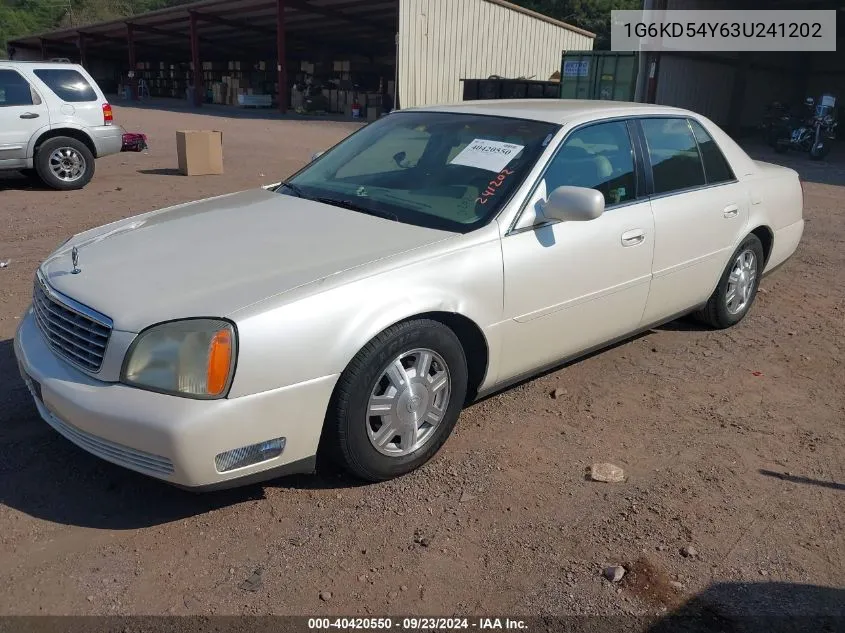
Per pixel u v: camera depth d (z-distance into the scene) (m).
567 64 21.06
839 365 4.87
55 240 7.44
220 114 28.98
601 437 3.80
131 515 3.03
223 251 3.25
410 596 2.63
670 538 2.99
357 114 28.91
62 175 10.44
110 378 2.77
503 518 3.09
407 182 3.94
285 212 3.77
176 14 36.31
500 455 3.58
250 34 39.88
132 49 41.06
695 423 3.99
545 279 3.66
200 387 2.68
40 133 10.14
